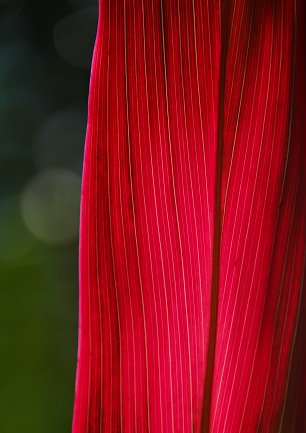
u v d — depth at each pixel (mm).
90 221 368
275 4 370
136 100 368
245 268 376
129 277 372
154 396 375
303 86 369
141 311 374
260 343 376
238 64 372
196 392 378
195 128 372
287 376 375
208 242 376
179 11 369
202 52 371
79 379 370
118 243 370
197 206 375
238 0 371
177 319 376
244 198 375
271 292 375
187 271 376
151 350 374
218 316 377
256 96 373
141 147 370
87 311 370
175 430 377
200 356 378
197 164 374
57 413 1302
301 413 372
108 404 372
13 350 1320
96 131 367
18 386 1286
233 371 377
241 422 376
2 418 1262
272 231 375
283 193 374
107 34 365
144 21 367
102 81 366
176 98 371
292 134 372
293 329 375
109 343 372
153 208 373
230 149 374
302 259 374
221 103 372
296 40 370
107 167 368
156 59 368
